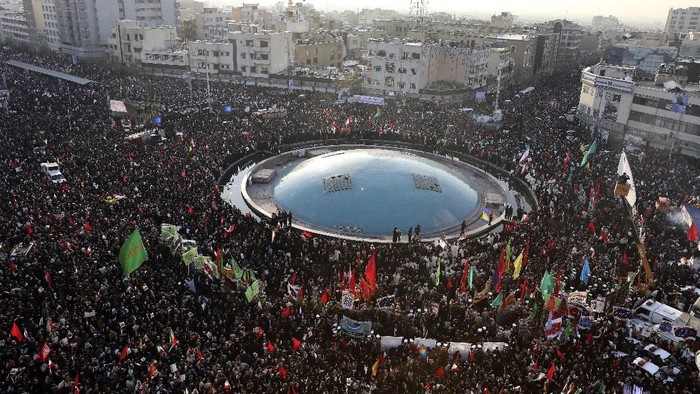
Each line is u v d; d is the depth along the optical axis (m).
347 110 87.19
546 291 34.06
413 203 52.31
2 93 80.25
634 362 30.08
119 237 38.88
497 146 70.25
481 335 33.56
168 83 106.44
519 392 27.19
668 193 54.56
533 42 134.12
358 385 26.91
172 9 162.75
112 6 140.38
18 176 48.84
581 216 49.09
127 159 56.56
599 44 183.88
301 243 43.19
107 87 96.19
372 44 106.31
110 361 26.55
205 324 30.67
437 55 109.12
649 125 76.50
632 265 40.50
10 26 173.00
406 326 33.38
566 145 69.19
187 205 47.06
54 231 38.66
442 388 26.84
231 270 36.22
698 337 32.28
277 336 31.12
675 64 87.94
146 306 31.23
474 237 49.19
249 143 69.06
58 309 29.62
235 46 118.69
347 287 36.91
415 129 78.06
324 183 54.66
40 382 24.34
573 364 29.27
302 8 193.25
